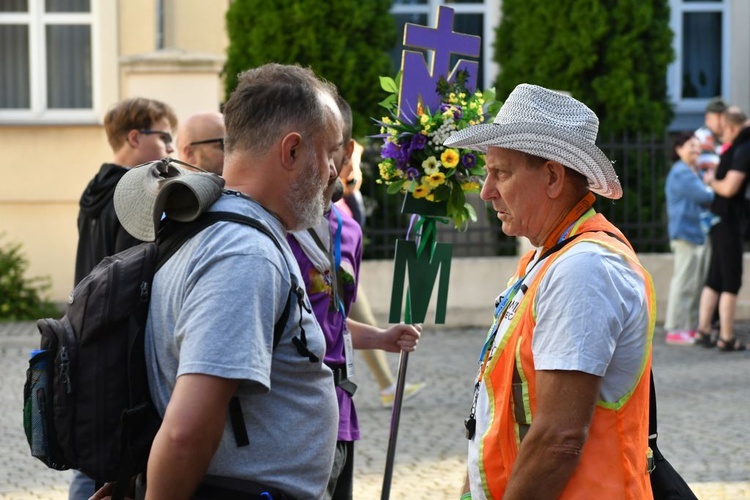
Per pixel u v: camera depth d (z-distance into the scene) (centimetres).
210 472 263
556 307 280
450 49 454
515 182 301
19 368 1042
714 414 835
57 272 1429
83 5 1513
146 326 264
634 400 288
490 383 298
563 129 292
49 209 1430
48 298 1366
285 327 265
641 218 1356
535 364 283
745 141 1102
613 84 1420
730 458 709
